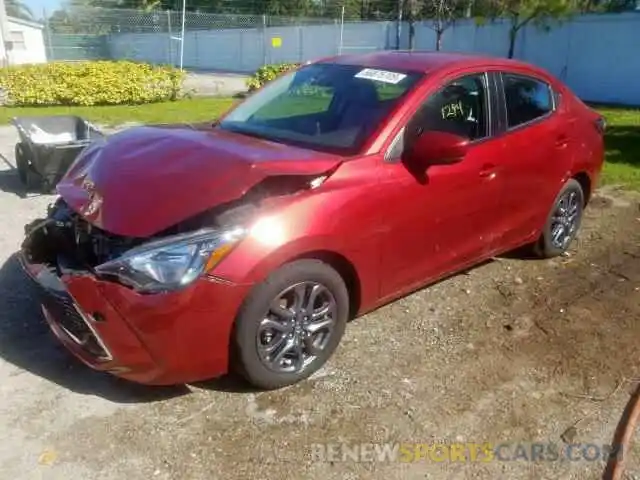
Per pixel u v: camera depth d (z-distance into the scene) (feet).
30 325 12.71
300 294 10.55
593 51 69.26
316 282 10.65
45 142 21.93
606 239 18.74
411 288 12.81
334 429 9.88
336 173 10.85
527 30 75.05
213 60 110.93
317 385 10.98
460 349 12.32
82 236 10.80
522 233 15.38
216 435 9.68
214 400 10.52
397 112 11.96
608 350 12.44
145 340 9.36
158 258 9.29
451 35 84.33
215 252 9.44
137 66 53.88
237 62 107.86
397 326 13.12
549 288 15.21
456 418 10.23
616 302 14.55
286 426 9.93
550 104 15.70
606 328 13.32
